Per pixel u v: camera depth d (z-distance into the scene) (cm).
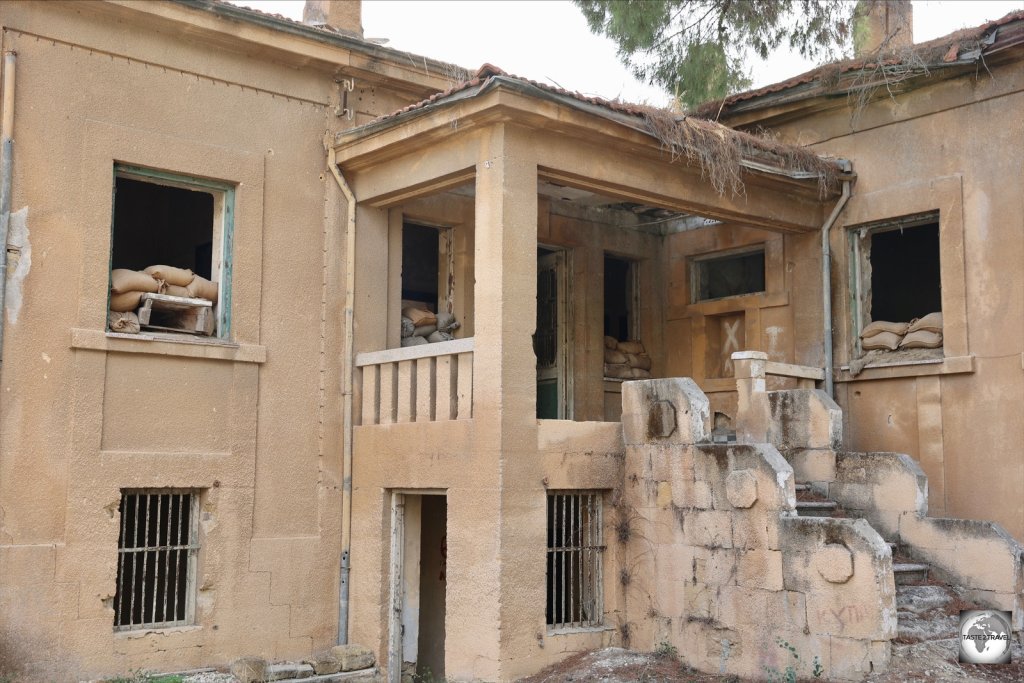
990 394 1127
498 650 965
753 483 950
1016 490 1094
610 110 1041
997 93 1149
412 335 1266
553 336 1438
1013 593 942
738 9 1464
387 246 1231
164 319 1146
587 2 1485
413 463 1091
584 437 1061
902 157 1238
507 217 1008
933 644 892
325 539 1152
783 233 1344
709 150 1112
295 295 1156
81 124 1022
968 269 1160
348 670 1094
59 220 1000
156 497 1105
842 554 873
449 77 1267
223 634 1066
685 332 1479
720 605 972
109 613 996
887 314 1691
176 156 1080
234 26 1105
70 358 997
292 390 1143
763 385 1167
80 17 1027
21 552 951
